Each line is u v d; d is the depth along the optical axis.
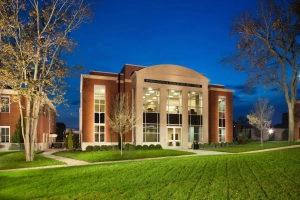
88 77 31.22
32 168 17.27
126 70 33.94
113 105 31.58
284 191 8.02
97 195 9.01
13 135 31.75
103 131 31.28
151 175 11.73
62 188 10.38
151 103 31.91
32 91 20.05
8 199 9.37
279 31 28.00
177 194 8.36
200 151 26.34
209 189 8.68
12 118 32.31
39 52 20.58
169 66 33.03
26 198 9.34
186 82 33.72
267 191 8.09
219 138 38.31
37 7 20.33
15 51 19.66
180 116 33.28
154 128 31.55
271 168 11.63
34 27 20.97
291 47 29.11
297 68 29.23
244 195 7.83
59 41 21.16
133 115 27.80
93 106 31.08
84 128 30.50
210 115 37.81
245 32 29.08
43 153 28.44
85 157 21.86
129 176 11.80
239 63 31.14
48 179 12.28
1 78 18.81
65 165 18.12
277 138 51.06
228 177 10.30
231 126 39.34
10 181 12.46
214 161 14.85
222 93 39.22
